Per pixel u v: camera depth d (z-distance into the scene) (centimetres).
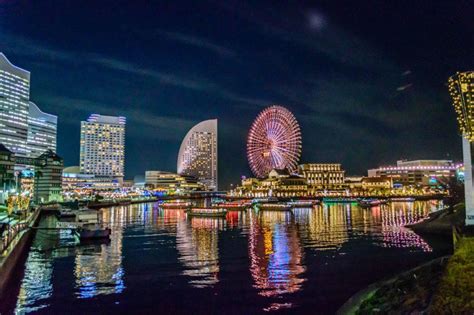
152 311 3219
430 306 2131
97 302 3462
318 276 4194
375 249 5809
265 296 3531
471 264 2323
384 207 17325
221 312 3161
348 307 2898
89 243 6900
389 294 2691
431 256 5156
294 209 16988
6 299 3572
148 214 14812
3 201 13100
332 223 10138
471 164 4822
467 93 2595
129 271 4588
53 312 3228
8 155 15012
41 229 8631
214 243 6775
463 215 7562
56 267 4869
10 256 4441
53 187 18500
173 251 5959
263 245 6456
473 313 1862
